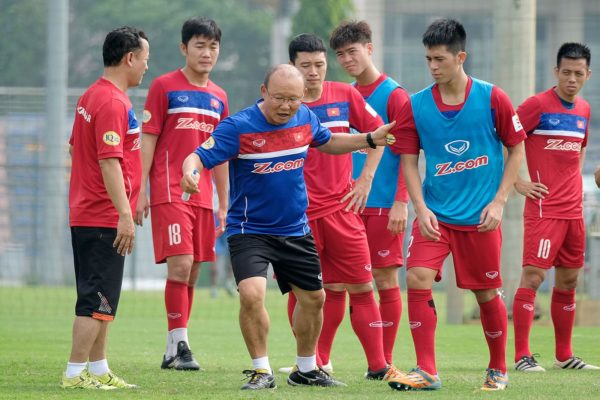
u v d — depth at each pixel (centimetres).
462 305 4944
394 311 2798
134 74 2398
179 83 3058
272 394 2216
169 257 2973
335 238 2595
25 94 8044
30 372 2666
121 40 2375
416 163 2397
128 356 3244
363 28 2844
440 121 2345
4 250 7994
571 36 12356
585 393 2328
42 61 14062
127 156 2397
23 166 6619
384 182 2795
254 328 2316
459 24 2314
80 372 2348
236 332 4269
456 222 2348
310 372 2434
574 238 3116
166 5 15088
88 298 2336
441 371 2852
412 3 11431
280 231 2348
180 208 3003
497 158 2369
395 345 3703
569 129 3128
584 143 3203
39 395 2194
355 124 2728
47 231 7594
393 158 2784
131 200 2419
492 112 2338
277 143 2317
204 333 4209
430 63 2311
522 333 3028
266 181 2323
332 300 2798
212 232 3119
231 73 15475
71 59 14762
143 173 3047
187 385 2434
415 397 2183
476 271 2370
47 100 7494
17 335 3928
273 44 14300
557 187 3133
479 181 2353
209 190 3095
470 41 12069
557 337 3102
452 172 2355
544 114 3130
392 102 2852
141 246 8612
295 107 2261
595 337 4059
